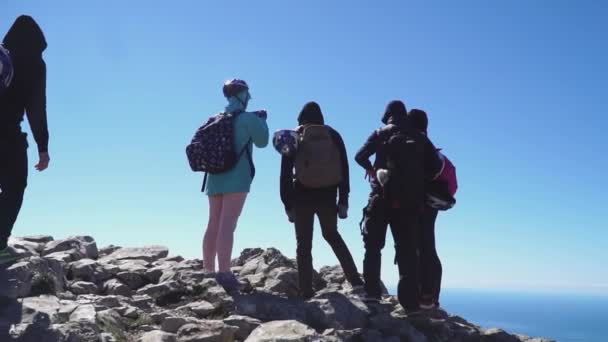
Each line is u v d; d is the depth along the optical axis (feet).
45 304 17.79
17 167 17.02
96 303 19.42
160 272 25.07
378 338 19.08
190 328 17.38
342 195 23.24
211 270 24.45
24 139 17.38
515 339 23.53
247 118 22.93
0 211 16.76
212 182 23.24
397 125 23.27
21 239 30.01
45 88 17.52
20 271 18.71
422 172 22.50
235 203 23.08
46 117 17.57
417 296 22.30
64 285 21.93
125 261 28.86
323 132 22.93
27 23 17.39
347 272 24.22
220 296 21.20
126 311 19.04
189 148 22.59
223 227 22.94
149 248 33.01
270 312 20.52
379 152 22.89
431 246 23.97
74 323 15.55
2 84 15.93
